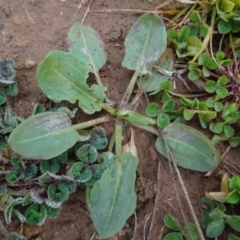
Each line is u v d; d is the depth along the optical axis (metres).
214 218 0.21
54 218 0.21
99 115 0.22
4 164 0.21
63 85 0.21
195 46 0.23
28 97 0.22
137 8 0.24
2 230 0.20
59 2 0.24
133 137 0.22
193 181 0.22
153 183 0.22
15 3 0.24
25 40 0.23
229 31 0.24
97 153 0.21
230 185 0.21
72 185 0.20
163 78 0.23
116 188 0.20
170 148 0.22
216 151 0.22
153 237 0.22
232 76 0.23
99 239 0.21
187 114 0.22
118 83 0.23
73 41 0.22
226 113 0.22
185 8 0.24
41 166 0.21
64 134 0.20
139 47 0.23
